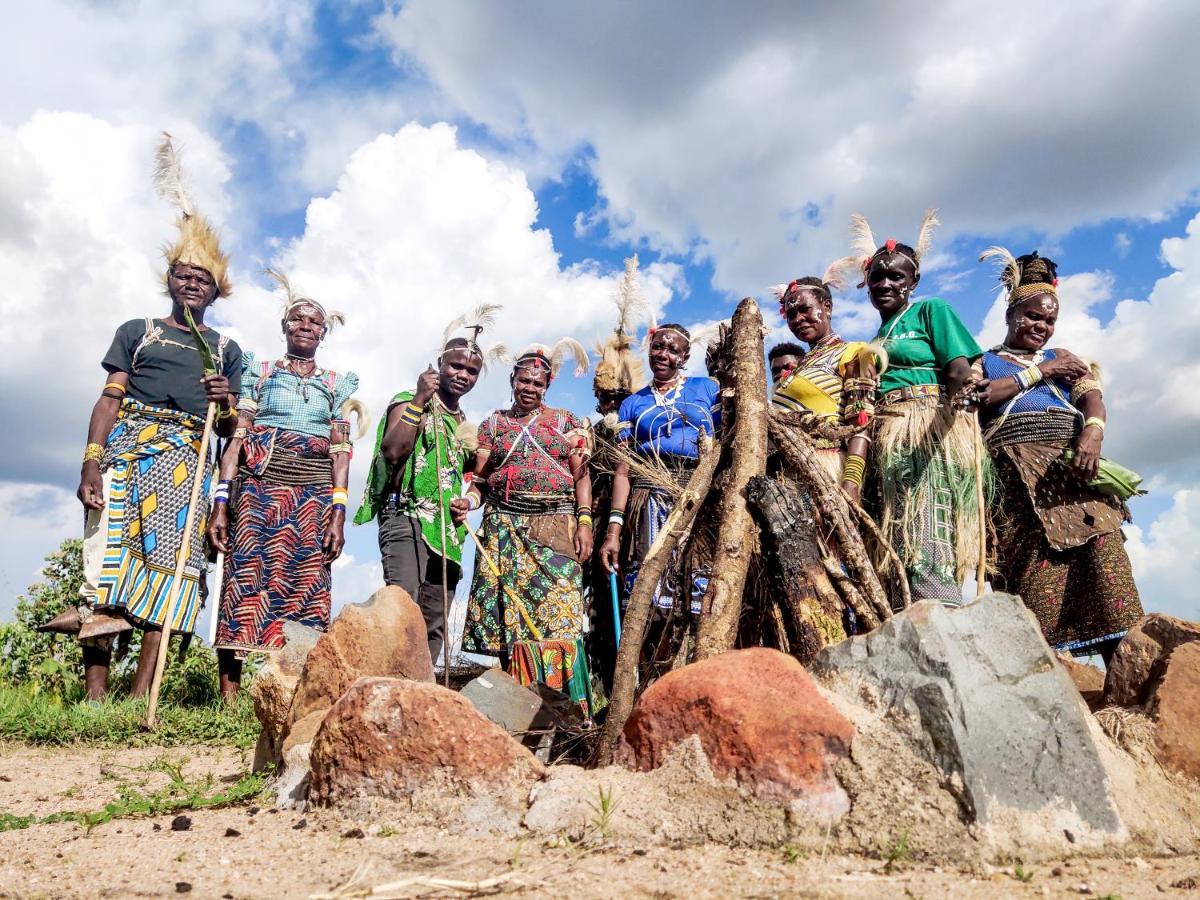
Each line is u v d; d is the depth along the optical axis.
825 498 3.93
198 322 6.97
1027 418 4.92
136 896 2.37
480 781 2.89
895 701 2.70
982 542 4.21
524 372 6.17
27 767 4.93
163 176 6.98
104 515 6.47
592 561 6.11
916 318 4.89
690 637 3.83
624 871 2.39
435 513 5.99
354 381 7.35
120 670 8.02
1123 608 4.57
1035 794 2.58
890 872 2.37
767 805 2.60
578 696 5.57
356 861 2.59
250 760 4.92
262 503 6.85
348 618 3.80
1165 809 2.77
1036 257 5.33
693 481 4.00
